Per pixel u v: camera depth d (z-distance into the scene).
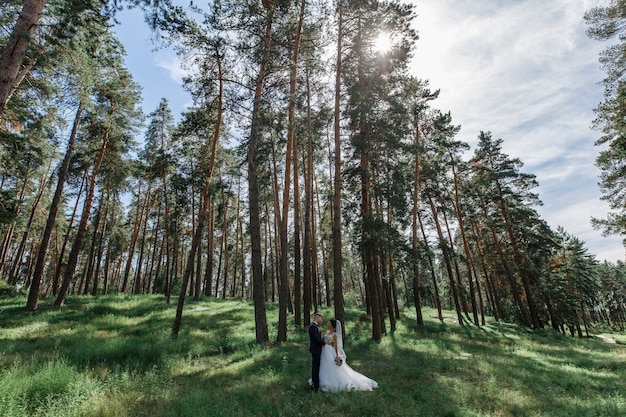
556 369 10.66
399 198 15.57
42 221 31.11
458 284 28.86
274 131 17.08
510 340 20.75
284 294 13.55
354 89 15.80
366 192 16.73
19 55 9.16
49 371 6.17
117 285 49.53
